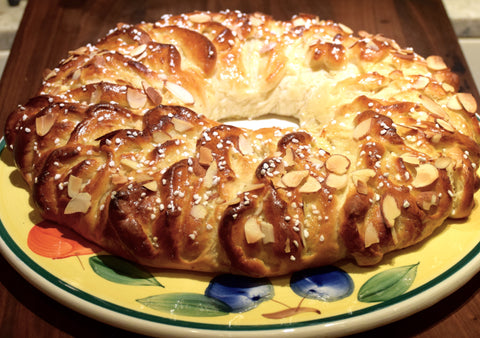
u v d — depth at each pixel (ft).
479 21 3.09
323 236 1.77
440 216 1.84
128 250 1.78
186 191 1.79
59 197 1.85
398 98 2.07
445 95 2.10
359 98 2.03
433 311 1.79
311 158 1.86
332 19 2.82
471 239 1.85
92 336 1.74
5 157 2.10
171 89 2.08
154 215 1.77
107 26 2.80
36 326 1.76
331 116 2.14
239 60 2.22
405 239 1.80
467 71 2.56
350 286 1.74
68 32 2.76
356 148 1.91
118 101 2.01
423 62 2.24
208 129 1.93
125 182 1.80
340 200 1.80
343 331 1.65
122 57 2.12
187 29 2.25
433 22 2.81
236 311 1.69
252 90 2.22
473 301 1.82
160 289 1.74
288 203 1.77
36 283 1.75
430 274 1.76
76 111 1.95
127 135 1.87
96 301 1.69
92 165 1.84
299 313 1.67
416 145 1.90
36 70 2.56
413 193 1.82
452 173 1.88
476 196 1.98
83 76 2.09
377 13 2.86
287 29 2.34
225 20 2.36
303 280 1.77
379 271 1.78
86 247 1.84
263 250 1.75
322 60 2.21
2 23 3.12
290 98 2.25
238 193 1.79
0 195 1.98
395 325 1.76
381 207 1.79
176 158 1.86
